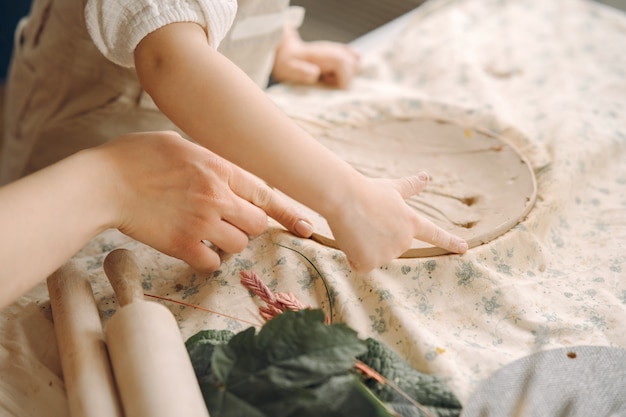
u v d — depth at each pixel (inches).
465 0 53.7
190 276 28.0
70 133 39.0
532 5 52.6
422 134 36.1
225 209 26.4
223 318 25.7
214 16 24.7
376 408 20.3
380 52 49.5
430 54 47.7
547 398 22.2
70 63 36.7
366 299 26.4
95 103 37.4
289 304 25.1
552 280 28.3
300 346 21.1
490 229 28.7
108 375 21.6
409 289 26.9
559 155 35.0
